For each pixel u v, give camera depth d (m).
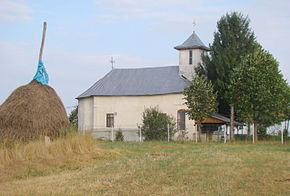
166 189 13.85
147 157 21.38
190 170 16.75
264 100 35.94
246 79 36.84
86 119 49.53
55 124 21.84
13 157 18.78
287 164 17.78
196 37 49.53
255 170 16.48
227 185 14.13
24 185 14.84
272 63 37.06
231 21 45.88
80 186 14.45
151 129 39.44
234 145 30.92
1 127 21.11
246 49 45.12
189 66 48.91
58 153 20.25
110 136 47.03
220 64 44.66
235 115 44.31
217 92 42.38
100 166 18.61
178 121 45.22
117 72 51.03
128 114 47.41
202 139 41.16
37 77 22.73
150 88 47.50
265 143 33.00
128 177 15.77
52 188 14.10
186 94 38.88
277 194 12.91
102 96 48.19
